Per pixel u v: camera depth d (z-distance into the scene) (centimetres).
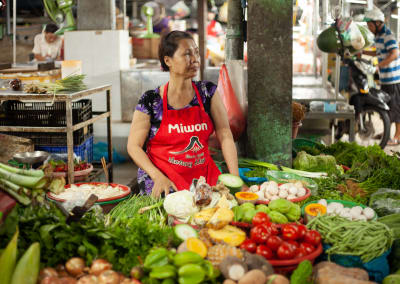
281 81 348
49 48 725
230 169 290
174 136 287
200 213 220
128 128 592
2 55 909
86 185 314
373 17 547
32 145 382
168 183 274
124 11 692
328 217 219
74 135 403
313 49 781
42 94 357
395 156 375
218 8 596
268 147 358
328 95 571
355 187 328
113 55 627
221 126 301
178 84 281
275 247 188
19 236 188
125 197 288
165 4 902
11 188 197
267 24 341
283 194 266
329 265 194
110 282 170
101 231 196
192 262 173
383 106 676
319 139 536
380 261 207
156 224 219
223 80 369
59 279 170
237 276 171
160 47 278
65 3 633
